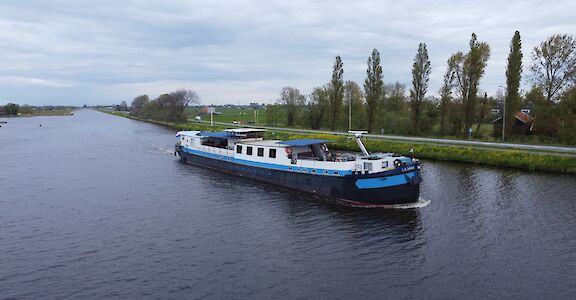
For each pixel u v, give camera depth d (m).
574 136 64.75
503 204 37.84
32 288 23.22
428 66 89.31
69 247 29.17
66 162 66.38
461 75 86.56
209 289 22.91
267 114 143.25
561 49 75.56
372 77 96.56
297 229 32.47
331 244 29.31
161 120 176.12
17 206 39.66
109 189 46.56
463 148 63.09
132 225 33.81
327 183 40.88
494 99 122.75
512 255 26.95
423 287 23.06
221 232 31.97
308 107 128.38
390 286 23.22
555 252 27.27
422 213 35.81
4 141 103.12
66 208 38.88
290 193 43.91
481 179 48.22
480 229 31.67
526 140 73.56
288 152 46.19
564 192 41.38
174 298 21.92
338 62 106.31
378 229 32.16
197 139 61.81
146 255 27.62
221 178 52.38
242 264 26.11
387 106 130.12
